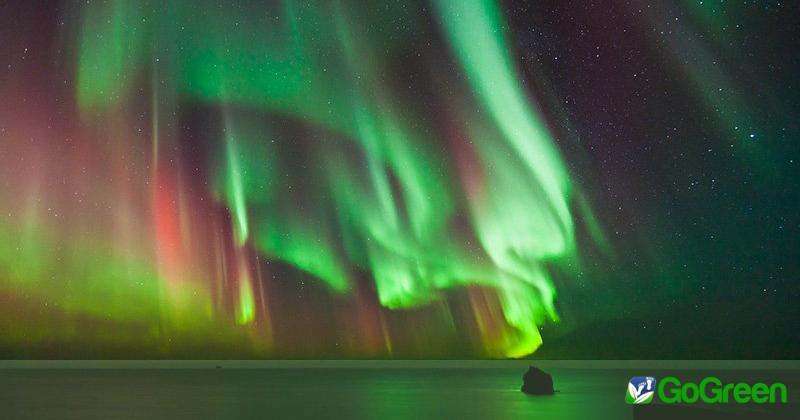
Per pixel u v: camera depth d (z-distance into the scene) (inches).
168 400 274.2
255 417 224.1
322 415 227.5
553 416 225.0
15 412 240.1
